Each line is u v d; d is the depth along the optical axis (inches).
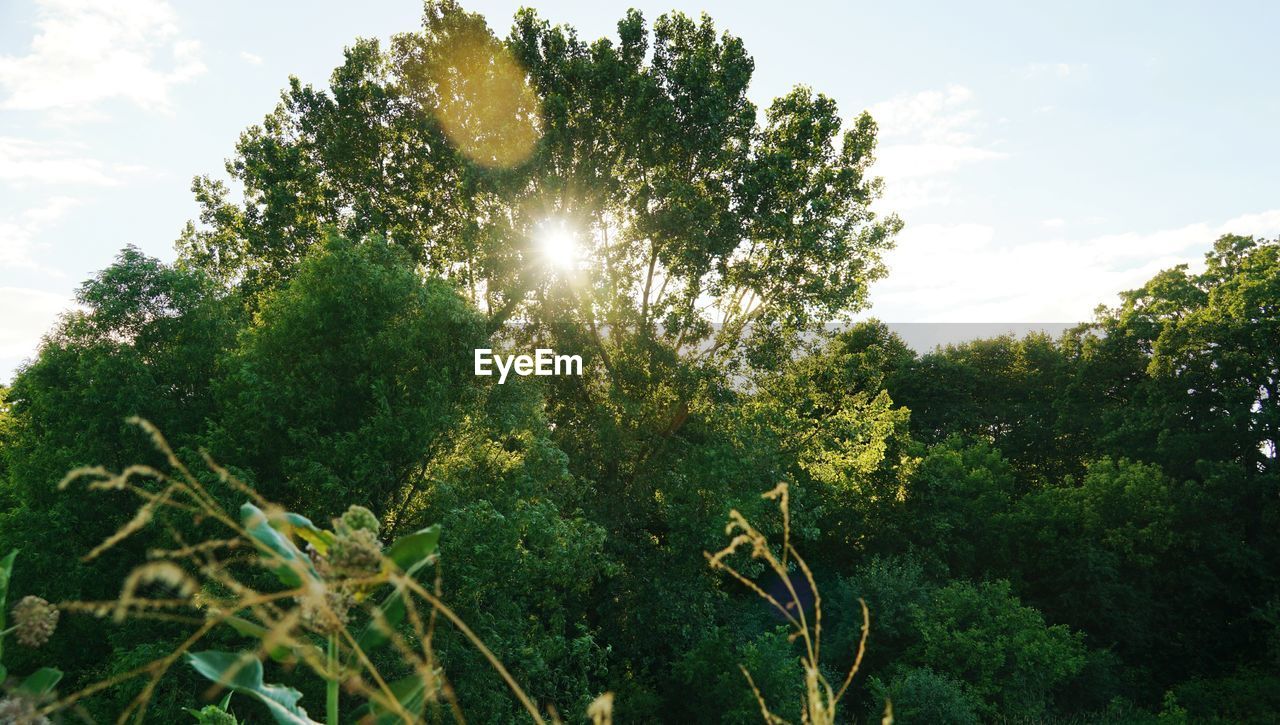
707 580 868.6
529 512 625.0
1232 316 1214.3
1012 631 961.5
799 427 883.4
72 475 55.3
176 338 649.6
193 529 517.0
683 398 814.5
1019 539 1213.7
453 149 808.3
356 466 556.1
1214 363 1217.4
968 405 1544.0
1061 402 1438.2
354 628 285.6
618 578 827.4
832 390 953.5
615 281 816.3
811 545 1224.2
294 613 62.0
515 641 597.3
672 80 777.6
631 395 852.6
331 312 599.8
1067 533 1229.1
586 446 858.8
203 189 874.1
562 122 757.3
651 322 829.8
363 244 669.9
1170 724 950.4
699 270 757.3
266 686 78.0
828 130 818.2
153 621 539.2
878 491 1177.4
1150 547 1178.0
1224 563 1152.2
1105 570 1130.7
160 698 494.6
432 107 820.6
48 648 563.8
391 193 850.8
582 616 817.5
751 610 933.2
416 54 836.0
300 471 563.2
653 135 756.0
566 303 833.5
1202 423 1214.9
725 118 776.3
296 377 597.9
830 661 943.7
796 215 826.8
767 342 824.3
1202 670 1125.7
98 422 579.8
